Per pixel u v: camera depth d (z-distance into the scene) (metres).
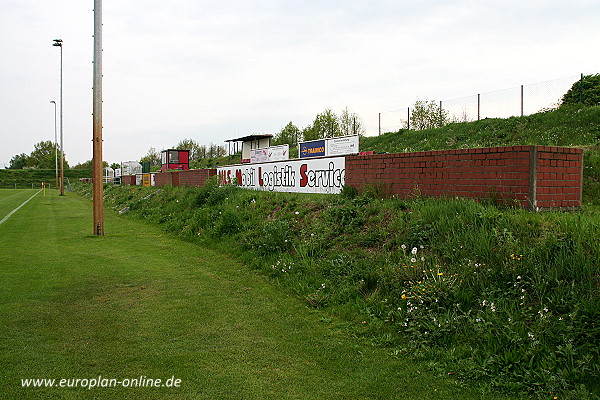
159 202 18.88
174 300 6.05
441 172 7.40
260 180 15.20
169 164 46.34
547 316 3.98
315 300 5.73
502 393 3.40
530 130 21.38
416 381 3.67
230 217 10.62
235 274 7.54
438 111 33.38
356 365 4.00
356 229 7.37
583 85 24.00
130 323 5.11
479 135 23.83
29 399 3.36
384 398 3.41
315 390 3.54
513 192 6.26
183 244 10.76
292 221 9.07
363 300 5.44
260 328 4.96
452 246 5.51
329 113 45.62
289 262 7.31
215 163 49.62
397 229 6.62
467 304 4.59
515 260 4.75
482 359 3.81
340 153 20.17
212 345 4.46
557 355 3.60
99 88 13.03
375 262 6.12
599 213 6.17
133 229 14.14
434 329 4.34
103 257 9.16
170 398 3.40
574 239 4.68
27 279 7.21
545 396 3.28
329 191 10.90
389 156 8.53
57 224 15.68
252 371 3.88
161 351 4.30
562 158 6.32
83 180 71.75
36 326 4.99
